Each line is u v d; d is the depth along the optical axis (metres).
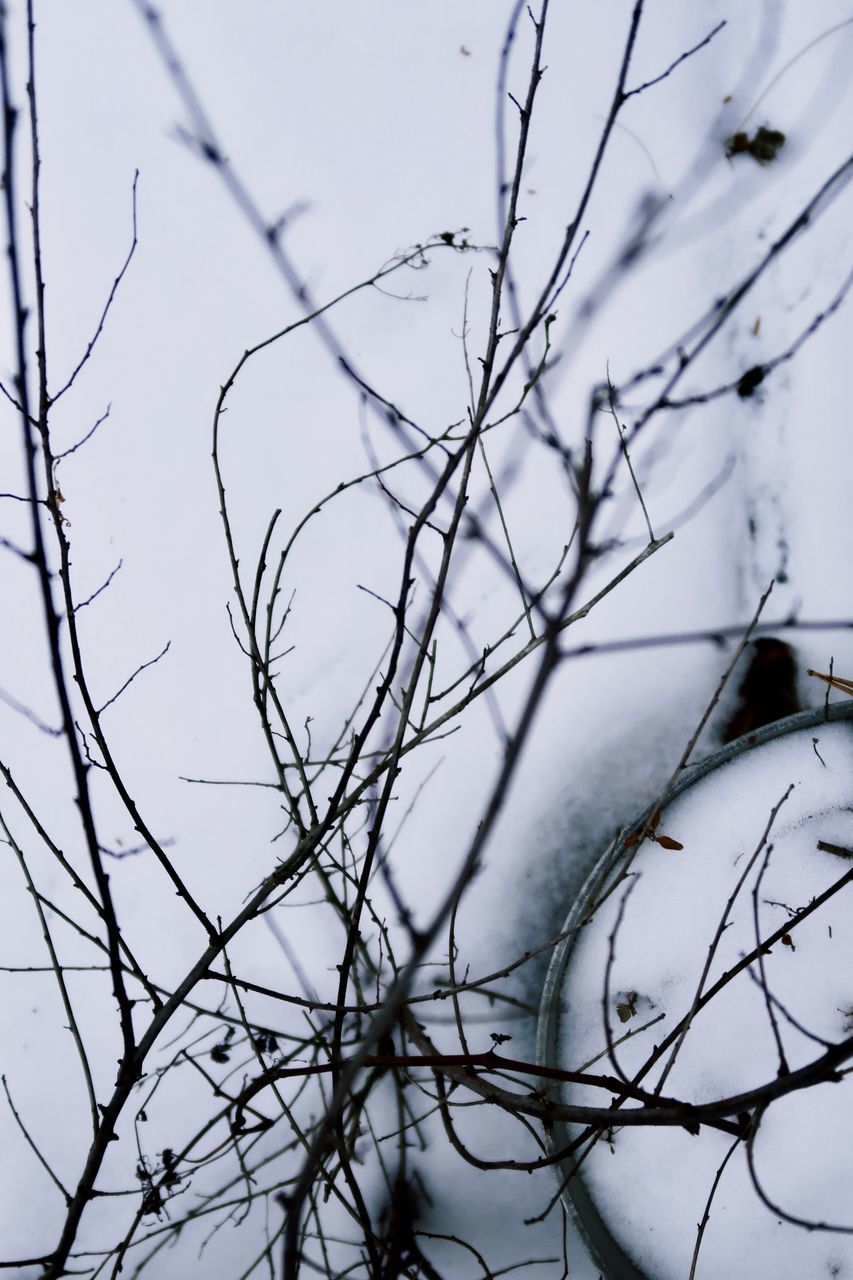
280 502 2.43
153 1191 1.91
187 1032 2.32
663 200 2.45
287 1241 1.23
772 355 2.42
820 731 2.10
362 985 2.32
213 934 1.71
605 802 2.36
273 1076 1.71
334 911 2.35
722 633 2.31
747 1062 1.96
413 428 2.41
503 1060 1.58
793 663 2.37
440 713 2.38
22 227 2.45
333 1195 2.26
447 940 2.34
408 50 2.48
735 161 2.46
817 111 2.43
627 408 2.38
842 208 2.41
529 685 2.38
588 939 2.08
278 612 2.42
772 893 2.02
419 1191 2.26
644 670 2.40
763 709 2.35
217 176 2.48
